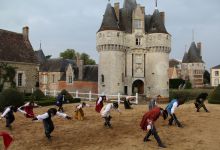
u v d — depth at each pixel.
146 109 22.92
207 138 13.77
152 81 50.81
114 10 51.50
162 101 43.97
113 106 16.75
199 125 15.87
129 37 51.41
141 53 51.59
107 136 14.63
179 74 101.38
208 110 20.14
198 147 12.70
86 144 13.64
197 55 92.81
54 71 60.84
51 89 60.69
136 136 14.41
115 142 13.64
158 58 50.66
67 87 58.06
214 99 25.52
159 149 12.53
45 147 13.51
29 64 41.34
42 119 14.20
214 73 97.62
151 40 50.91
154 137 13.87
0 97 24.03
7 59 38.62
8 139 11.87
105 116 16.19
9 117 16.59
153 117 12.88
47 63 63.41
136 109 23.02
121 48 49.50
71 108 25.09
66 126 16.98
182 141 13.49
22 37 43.94
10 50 40.19
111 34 48.44
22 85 40.28
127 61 51.31
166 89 50.97
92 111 22.31
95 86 54.69
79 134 15.20
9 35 42.19
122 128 15.98
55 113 14.41
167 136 14.24
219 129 15.06
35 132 16.03
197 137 13.95
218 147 12.64
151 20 52.81
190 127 15.58
